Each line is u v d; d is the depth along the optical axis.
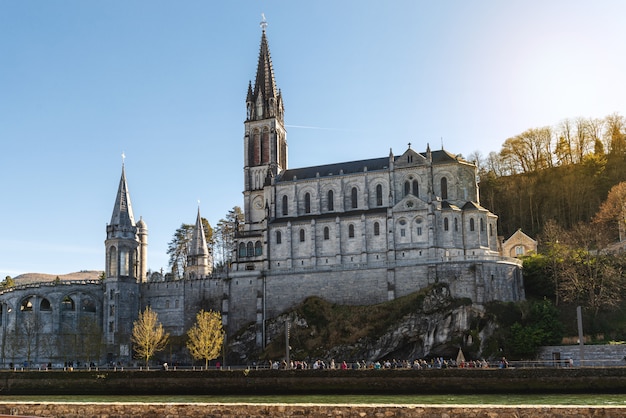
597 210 155.62
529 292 123.56
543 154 181.88
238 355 127.31
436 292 115.81
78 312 138.88
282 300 130.50
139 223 160.25
